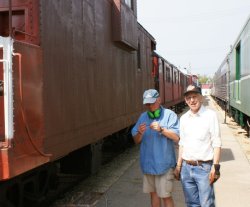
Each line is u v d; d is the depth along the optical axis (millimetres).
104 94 5219
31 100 2980
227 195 4699
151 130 3250
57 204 4301
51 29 3506
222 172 5918
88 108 4520
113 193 4730
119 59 6137
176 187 5000
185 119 3145
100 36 5109
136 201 4414
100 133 4984
